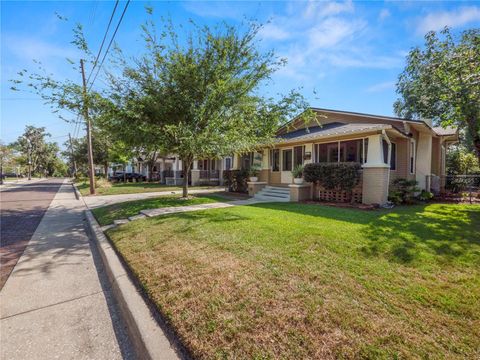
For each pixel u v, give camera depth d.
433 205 8.88
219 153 8.65
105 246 4.80
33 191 19.08
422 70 10.02
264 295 2.49
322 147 11.23
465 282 2.78
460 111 8.05
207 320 2.17
